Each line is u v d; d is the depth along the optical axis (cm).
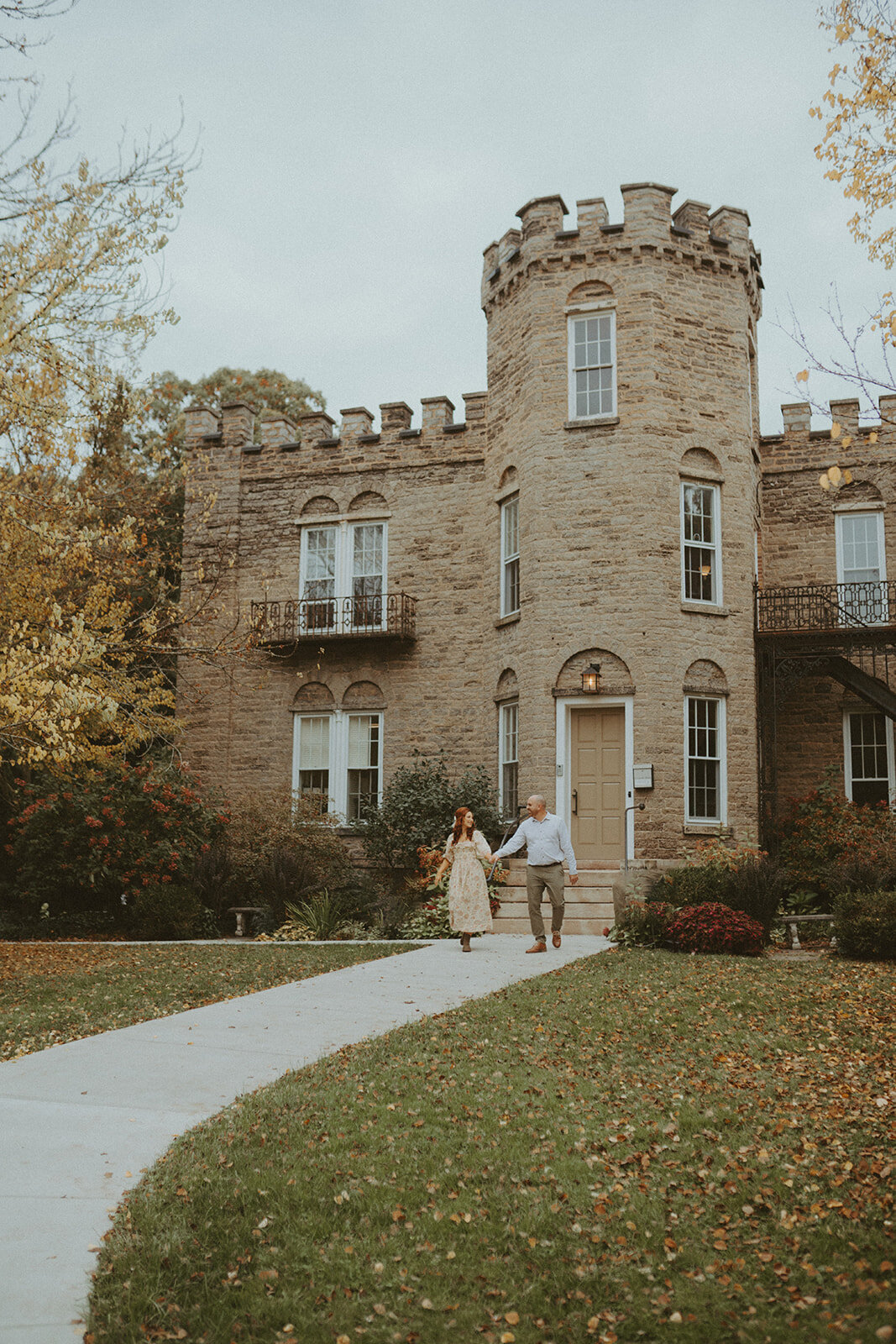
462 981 1025
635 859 1670
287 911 1599
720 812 1764
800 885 1622
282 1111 602
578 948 1272
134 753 2050
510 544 1953
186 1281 418
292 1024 831
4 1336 376
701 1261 430
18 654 984
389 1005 909
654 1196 493
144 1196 485
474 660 2011
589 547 1794
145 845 1636
